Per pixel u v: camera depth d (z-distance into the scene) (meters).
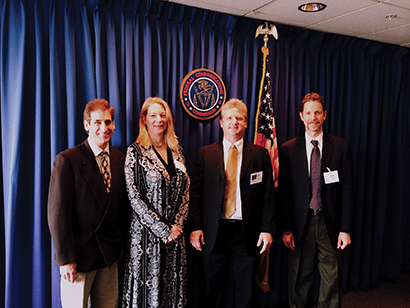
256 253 2.13
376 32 2.73
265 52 2.48
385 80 3.13
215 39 2.43
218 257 2.15
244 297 2.19
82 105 2.04
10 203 1.85
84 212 1.69
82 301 1.74
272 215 2.13
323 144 2.29
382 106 3.13
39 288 1.95
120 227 1.88
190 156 2.43
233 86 2.50
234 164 2.12
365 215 3.07
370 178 3.05
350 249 3.01
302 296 2.46
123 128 2.14
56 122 1.92
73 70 1.96
